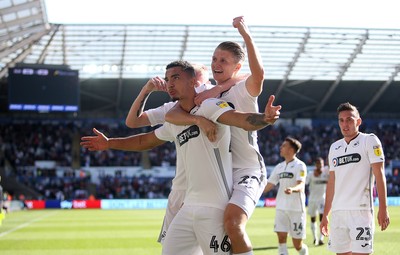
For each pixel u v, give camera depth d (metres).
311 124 56.81
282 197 11.37
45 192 49.31
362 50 47.34
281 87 52.16
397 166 53.28
